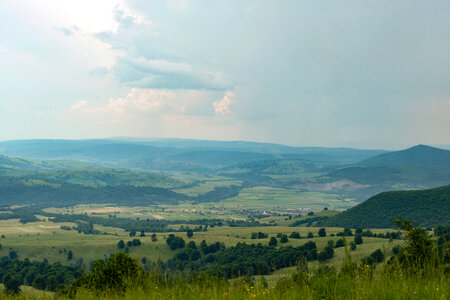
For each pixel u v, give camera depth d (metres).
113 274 11.61
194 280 9.21
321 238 148.88
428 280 7.38
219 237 184.25
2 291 13.40
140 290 9.43
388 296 6.90
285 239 150.00
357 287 7.43
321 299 7.42
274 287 8.30
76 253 196.62
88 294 11.98
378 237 137.50
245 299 7.96
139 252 177.50
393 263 8.05
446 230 72.31
